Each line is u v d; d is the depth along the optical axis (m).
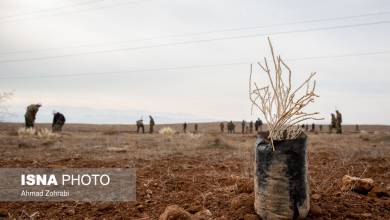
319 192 4.83
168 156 10.73
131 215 4.18
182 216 3.54
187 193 5.05
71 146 14.91
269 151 3.54
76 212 4.38
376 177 6.58
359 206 4.13
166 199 4.82
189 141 19.03
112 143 17.19
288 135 3.68
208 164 8.49
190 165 8.29
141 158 10.02
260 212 3.62
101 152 12.13
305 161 3.59
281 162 3.49
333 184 5.55
